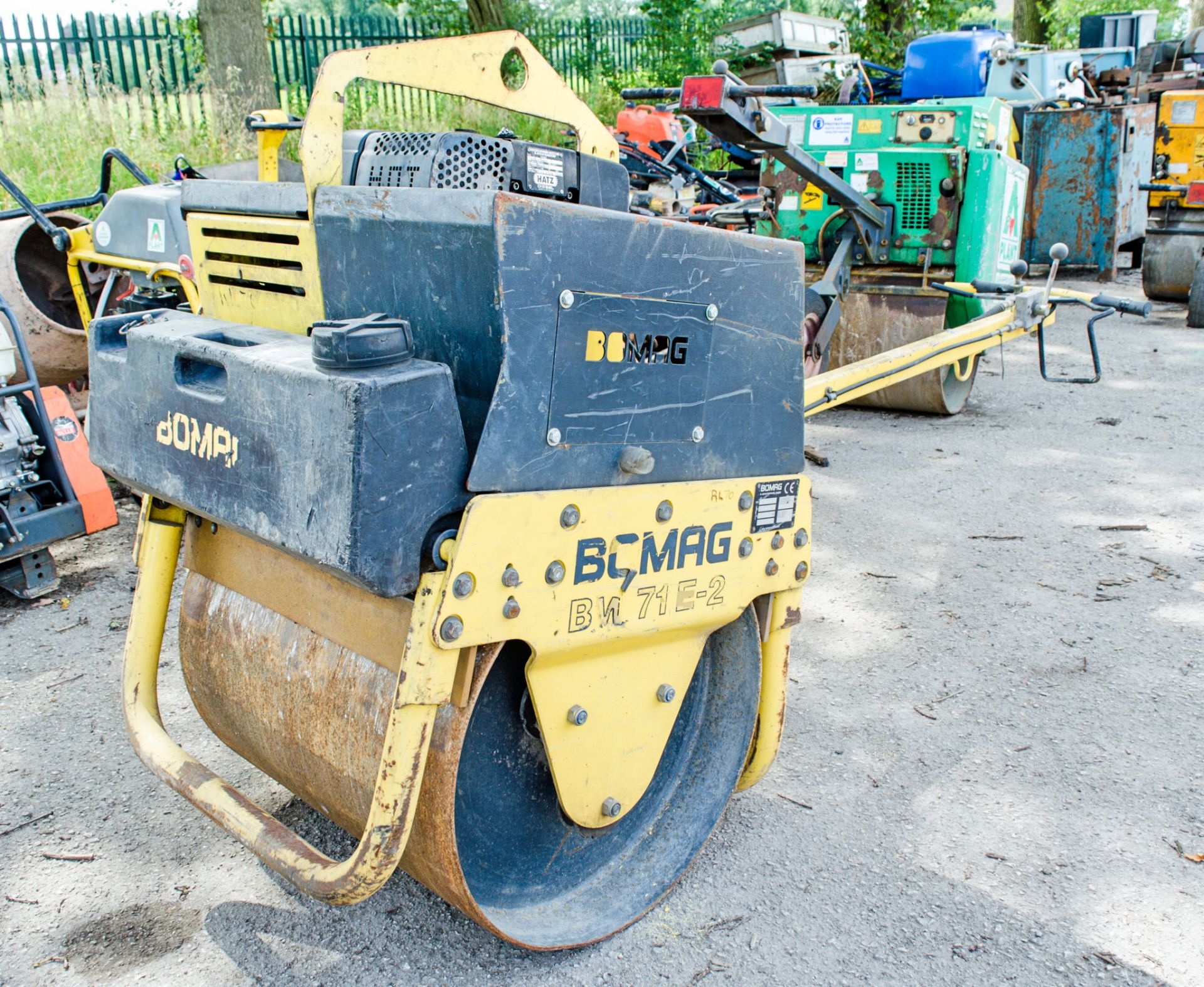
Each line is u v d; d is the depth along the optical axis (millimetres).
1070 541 4789
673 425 2084
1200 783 2961
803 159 4961
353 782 2092
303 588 2254
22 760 3053
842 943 2338
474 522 1767
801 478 2383
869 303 6375
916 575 4434
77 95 11320
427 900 2467
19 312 5191
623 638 2104
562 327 1837
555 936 2209
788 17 15219
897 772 3023
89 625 3984
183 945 2311
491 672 2139
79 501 4191
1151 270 10633
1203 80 12164
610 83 17719
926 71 7664
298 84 15531
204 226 2477
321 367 1697
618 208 2314
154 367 2051
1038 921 2414
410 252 1892
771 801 2881
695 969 2252
